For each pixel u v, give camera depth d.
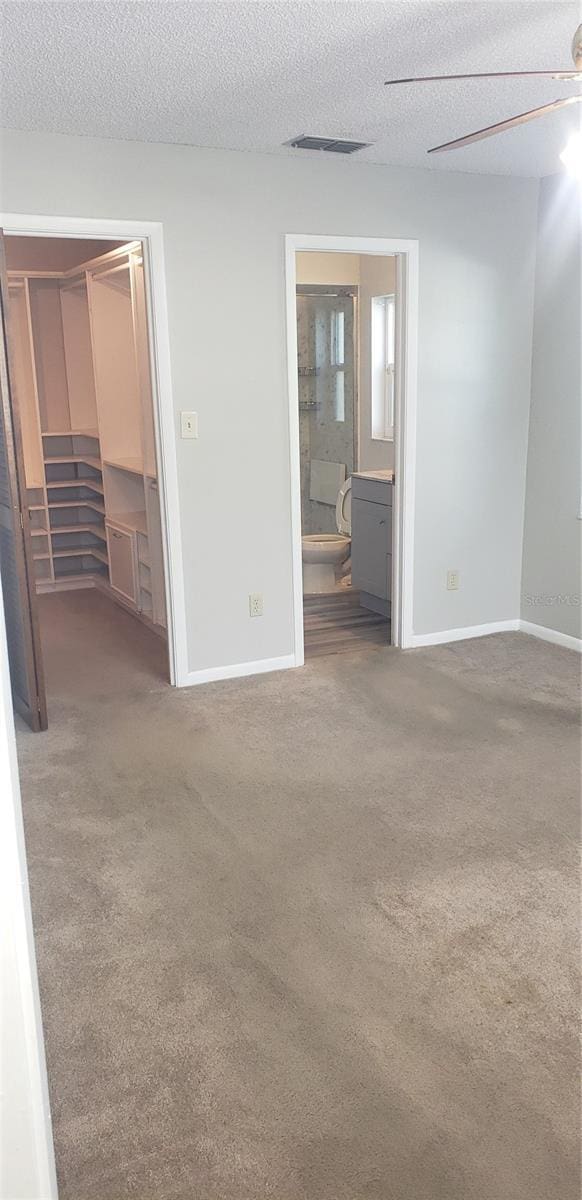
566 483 4.73
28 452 6.45
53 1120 1.83
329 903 2.55
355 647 4.90
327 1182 1.68
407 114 3.36
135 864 2.78
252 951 2.35
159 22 2.42
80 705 4.12
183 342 3.96
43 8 2.30
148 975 2.27
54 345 6.40
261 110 3.28
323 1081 1.92
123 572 5.75
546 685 4.27
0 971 0.90
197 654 4.33
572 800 3.13
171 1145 1.77
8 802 0.89
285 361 4.21
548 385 4.77
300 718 3.89
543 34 2.59
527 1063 1.96
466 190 4.46
